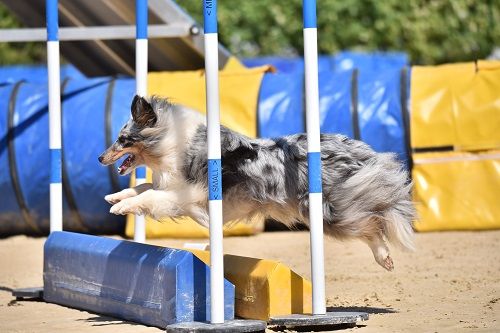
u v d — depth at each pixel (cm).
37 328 725
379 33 2777
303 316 687
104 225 1404
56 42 884
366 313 700
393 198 751
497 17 2809
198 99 1364
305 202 734
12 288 957
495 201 1324
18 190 1388
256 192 741
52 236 877
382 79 1394
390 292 876
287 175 737
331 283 943
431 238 1277
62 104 1406
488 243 1212
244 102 1373
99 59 1722
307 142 692
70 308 831
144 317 724
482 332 662
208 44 666
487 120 1334
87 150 1362
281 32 2811
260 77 1423
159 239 1338
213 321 665
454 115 1341
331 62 2491
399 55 2572
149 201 743
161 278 698
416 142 1342
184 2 2766
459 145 1339
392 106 1351
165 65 1661
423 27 2786
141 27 888
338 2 2778
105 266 779
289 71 2536
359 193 739
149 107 757
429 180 1343
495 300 805
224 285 698
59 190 892
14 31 1393
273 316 691
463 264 1045
